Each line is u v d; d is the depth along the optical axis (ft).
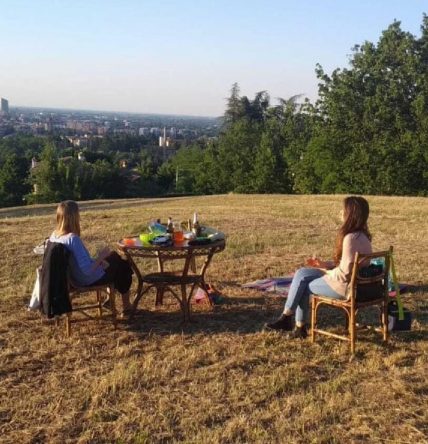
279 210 62.80
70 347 19.22
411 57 148.46
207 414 14.42
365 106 142.00
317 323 21.62
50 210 97.60
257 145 197.57
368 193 133.59
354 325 18.39
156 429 13.80
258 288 26.45
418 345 19.20
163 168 257.75
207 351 18.65
